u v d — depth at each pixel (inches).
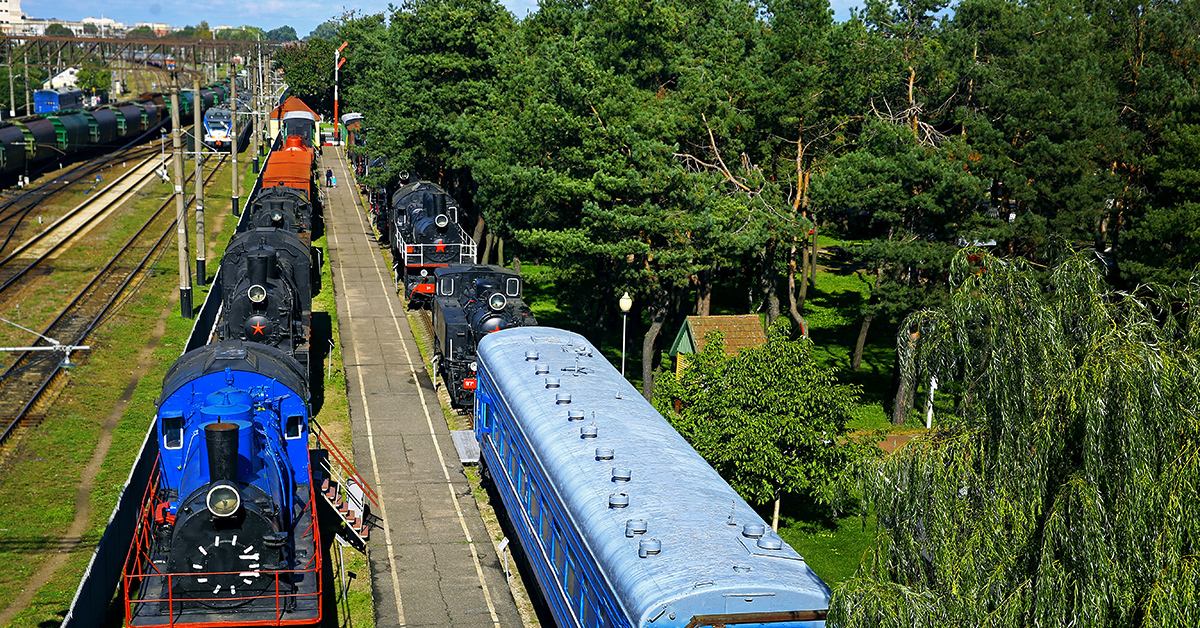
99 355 1624.0
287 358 1044.5
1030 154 1357.0
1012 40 1646.2
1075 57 1546.5
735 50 1752.0
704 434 1095.6
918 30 1804.9
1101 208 1332.4
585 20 2218.3
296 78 5310.0
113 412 1391.5
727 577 601.3
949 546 527.2
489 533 1105.4
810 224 1515.7
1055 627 481.7
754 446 1069.1
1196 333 514.9
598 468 786.2
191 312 1888.5
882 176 1402.6
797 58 1692.9
